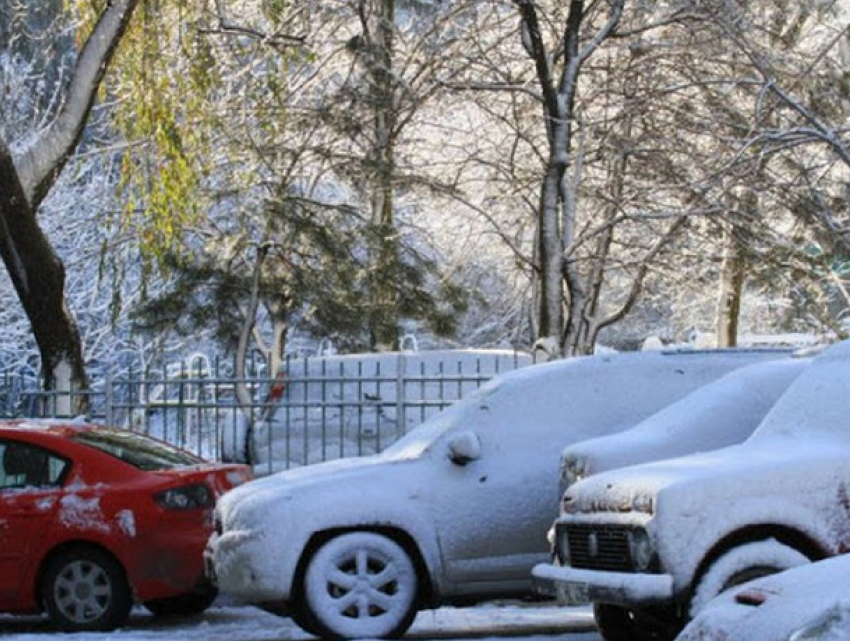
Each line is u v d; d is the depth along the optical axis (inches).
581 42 1090.7
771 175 1066.7
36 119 1299.2
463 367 846.5
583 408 561.3
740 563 435.8
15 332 1360.7
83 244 1344.7
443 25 1171.3
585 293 1068.5
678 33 1074.1
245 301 1214.3
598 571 458.6
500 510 541.0
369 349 1212.5
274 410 802.8
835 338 1169.4
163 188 880.9
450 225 1352.1
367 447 789.2
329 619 522.3
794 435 471.5
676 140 1065.5
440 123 1219.2
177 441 809.5
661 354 579.5
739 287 1261.1
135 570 569.3
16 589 571.2
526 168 1153.4
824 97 1044.5
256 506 527.2
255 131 1147.3
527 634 560.1
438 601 538.0
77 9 886.4
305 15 1185.4
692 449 514.0
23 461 581.6
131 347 1427.2
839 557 290.7
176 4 877.8
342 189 1311.5
